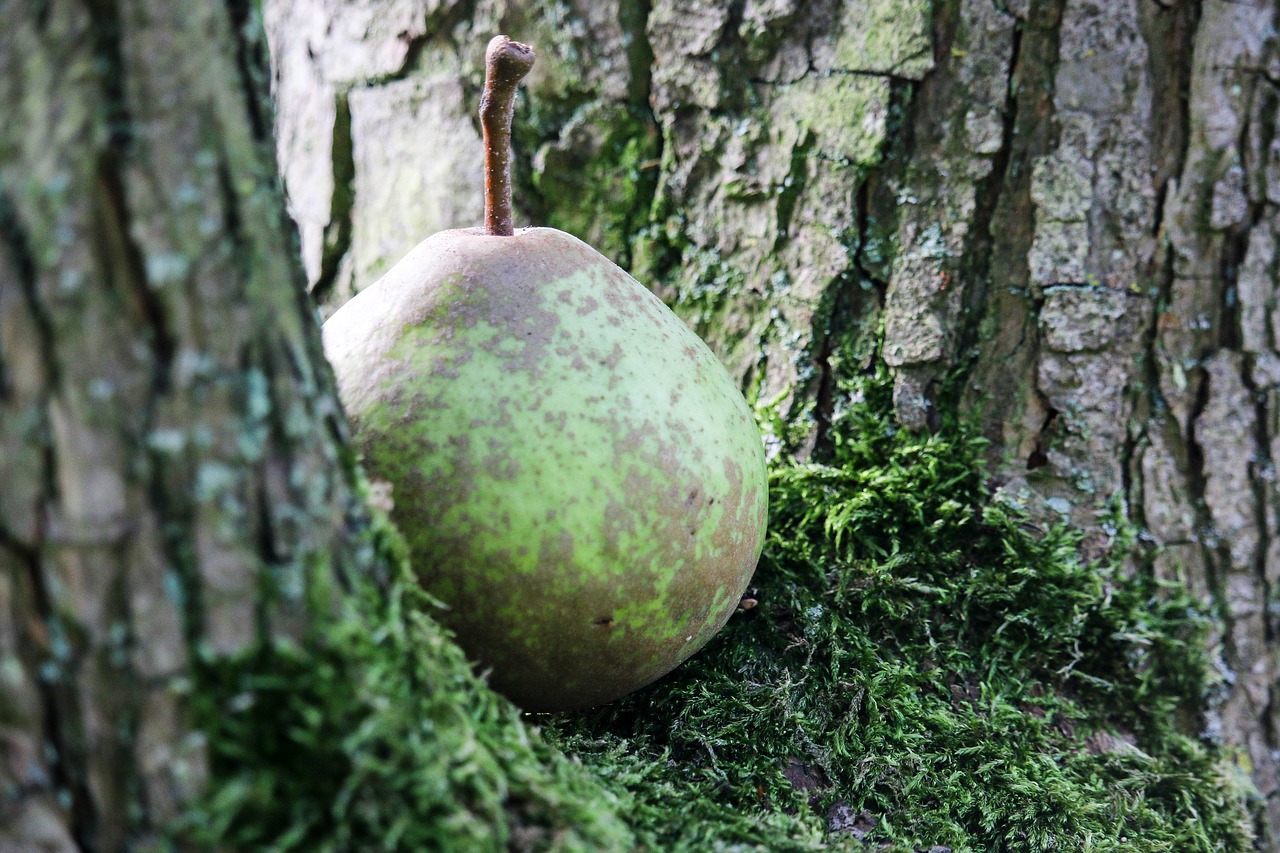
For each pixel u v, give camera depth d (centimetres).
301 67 43
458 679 29
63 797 26
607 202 40
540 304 32
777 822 32
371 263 42
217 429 26
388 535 28
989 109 38
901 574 38
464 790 28
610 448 31
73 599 25
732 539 32
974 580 38
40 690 25
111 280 25
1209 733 39
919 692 37
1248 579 39
